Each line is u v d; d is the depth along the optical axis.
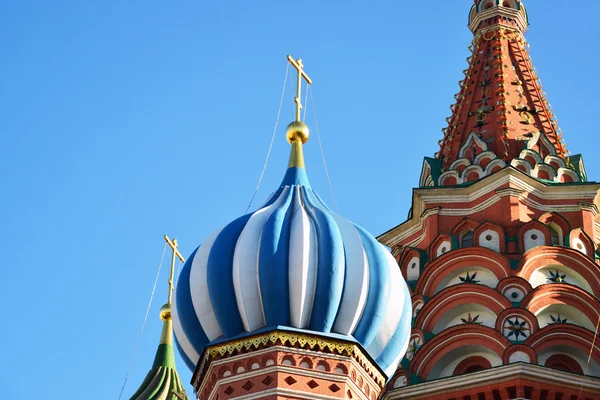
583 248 58.91
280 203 52.06
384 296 49.34
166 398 64.38
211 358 48.59
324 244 49.59
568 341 55.72
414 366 56.06
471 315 57.12
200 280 49.69
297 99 55.84
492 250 57.91
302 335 48.06
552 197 60.00
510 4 68.62
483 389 53.94
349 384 47.94
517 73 65.81
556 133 63.59
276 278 48.66
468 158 62.12
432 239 59.56
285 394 47.12
